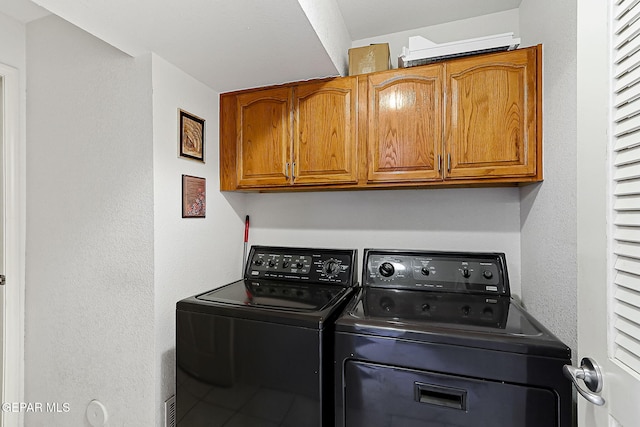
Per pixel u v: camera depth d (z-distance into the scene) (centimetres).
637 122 56
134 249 140
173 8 105
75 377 155
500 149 132
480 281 145
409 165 146
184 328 127
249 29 118
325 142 159
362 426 103
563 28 107
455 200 173
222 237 184
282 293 145
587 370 69
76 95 155
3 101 167
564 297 106
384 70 154
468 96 137
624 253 60
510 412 89
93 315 150
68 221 157
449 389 95
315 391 106
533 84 128
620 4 61
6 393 166
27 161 171
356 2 154
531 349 88
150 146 137
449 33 172
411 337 99
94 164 150
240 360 117
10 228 168
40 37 167
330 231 196
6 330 167
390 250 164
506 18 162
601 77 66
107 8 104
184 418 124
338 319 109
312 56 139
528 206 146
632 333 58
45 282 164
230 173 179
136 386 139
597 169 68
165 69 143
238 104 176
